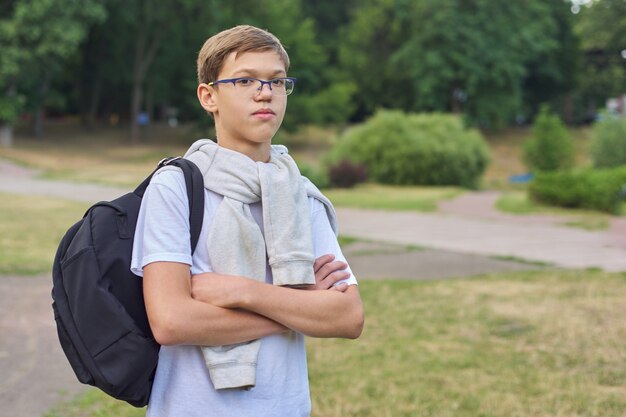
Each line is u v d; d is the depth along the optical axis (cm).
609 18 6600
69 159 3772
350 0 6662
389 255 1197
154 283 181
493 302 802
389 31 5944
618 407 476
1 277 895
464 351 611
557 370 561
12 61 3619
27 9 3553
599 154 3105
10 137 4134
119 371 178
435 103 5550
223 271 187
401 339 649
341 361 580
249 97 191
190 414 184
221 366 183
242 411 185
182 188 189
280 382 189
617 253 1198
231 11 4850
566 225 1608
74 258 182
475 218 1770
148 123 5288
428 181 3094
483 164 3331
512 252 1219
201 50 202
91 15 3806
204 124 4956
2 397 484
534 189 2028
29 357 577
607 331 670
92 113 5303
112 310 178
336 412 463
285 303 186
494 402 485
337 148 3238
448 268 1065
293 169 199
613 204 1888
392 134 3127
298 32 5097
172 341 179
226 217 188
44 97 4669
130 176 2992
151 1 4438
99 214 188
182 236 186
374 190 2745
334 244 206
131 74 5038
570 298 818
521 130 6344
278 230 189
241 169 191
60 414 455
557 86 6619
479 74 5384
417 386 520
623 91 7044
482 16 5316
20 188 2383
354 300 198
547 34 6006
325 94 5194
